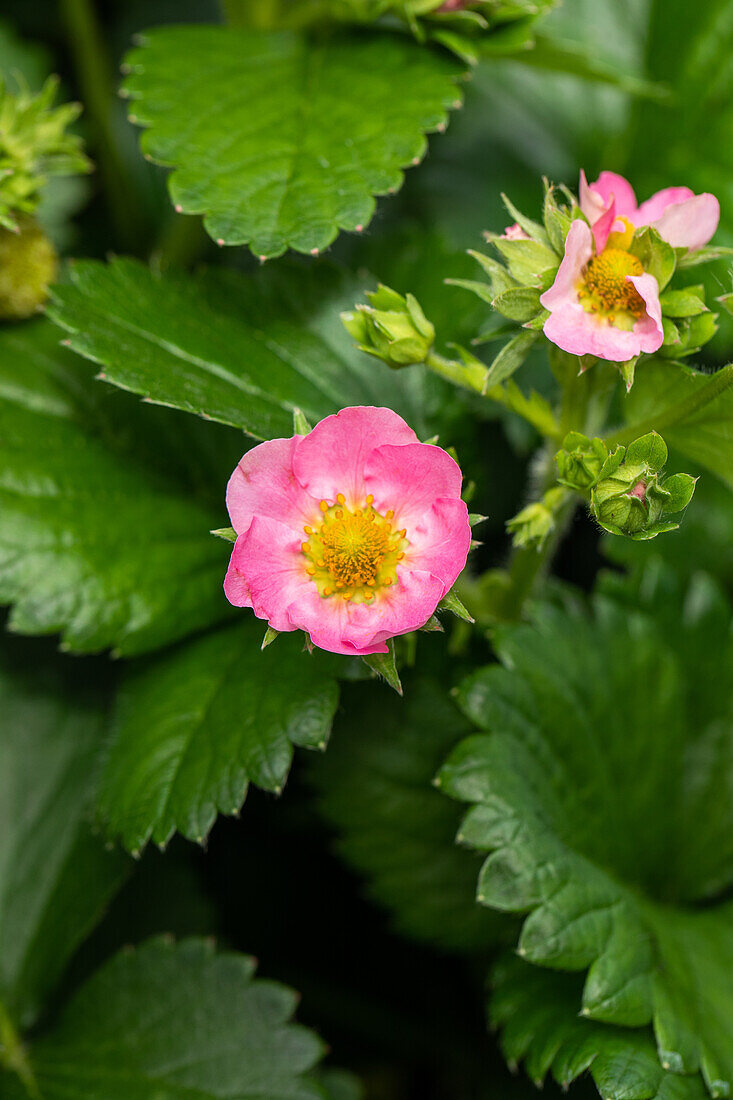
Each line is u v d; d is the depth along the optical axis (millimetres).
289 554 374
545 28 508
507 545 467
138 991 424
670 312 377
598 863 411
